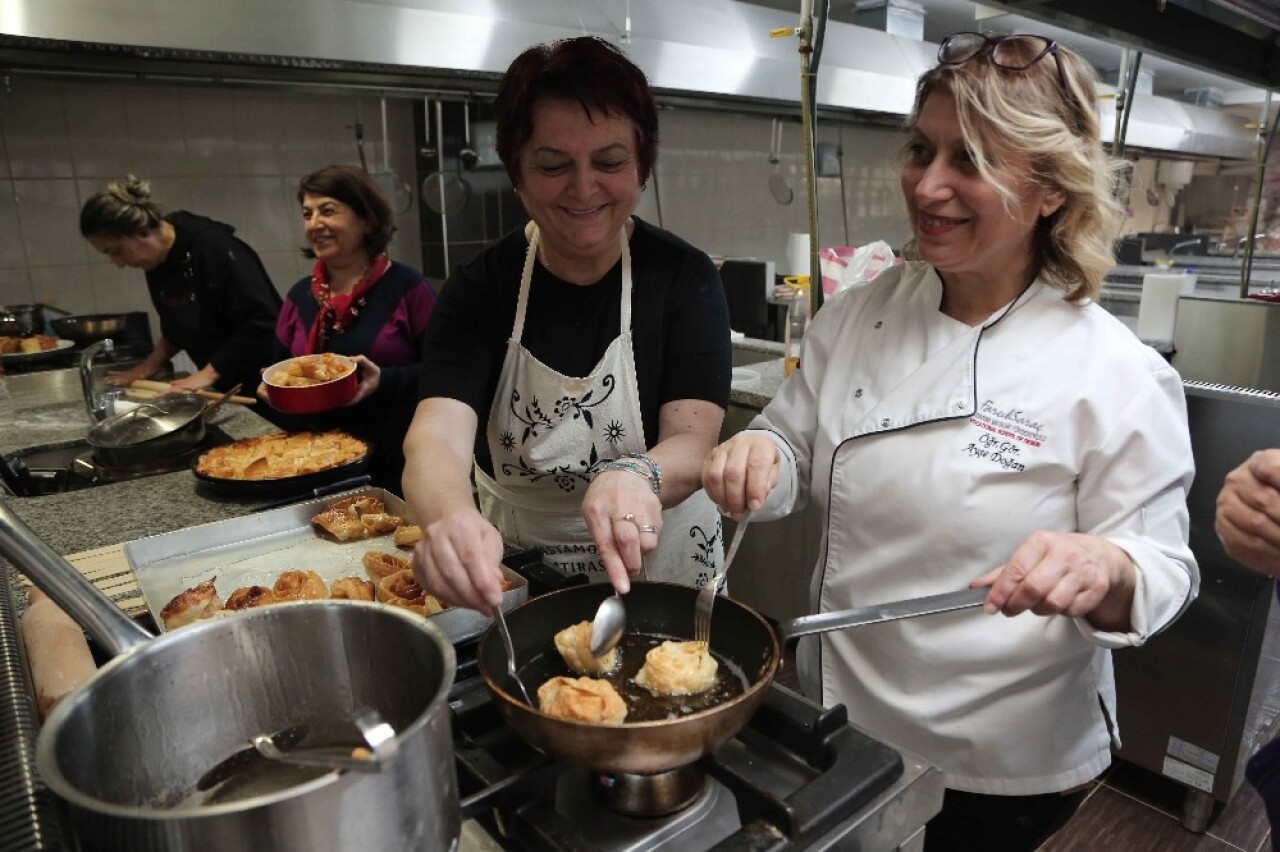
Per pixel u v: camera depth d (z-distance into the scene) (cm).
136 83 254
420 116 393
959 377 97
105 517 150
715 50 288
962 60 85
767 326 365
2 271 321
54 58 212
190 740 58
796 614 237
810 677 116
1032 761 100
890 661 104
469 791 66
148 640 57
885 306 110
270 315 257
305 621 60
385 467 222
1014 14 150
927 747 103
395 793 46
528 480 132
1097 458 91
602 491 90
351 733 62
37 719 65
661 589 86
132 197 250
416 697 59
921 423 99
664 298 120
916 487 98
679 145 475
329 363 184
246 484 154
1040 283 97
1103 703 105
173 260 261
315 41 212
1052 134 83
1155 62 484
